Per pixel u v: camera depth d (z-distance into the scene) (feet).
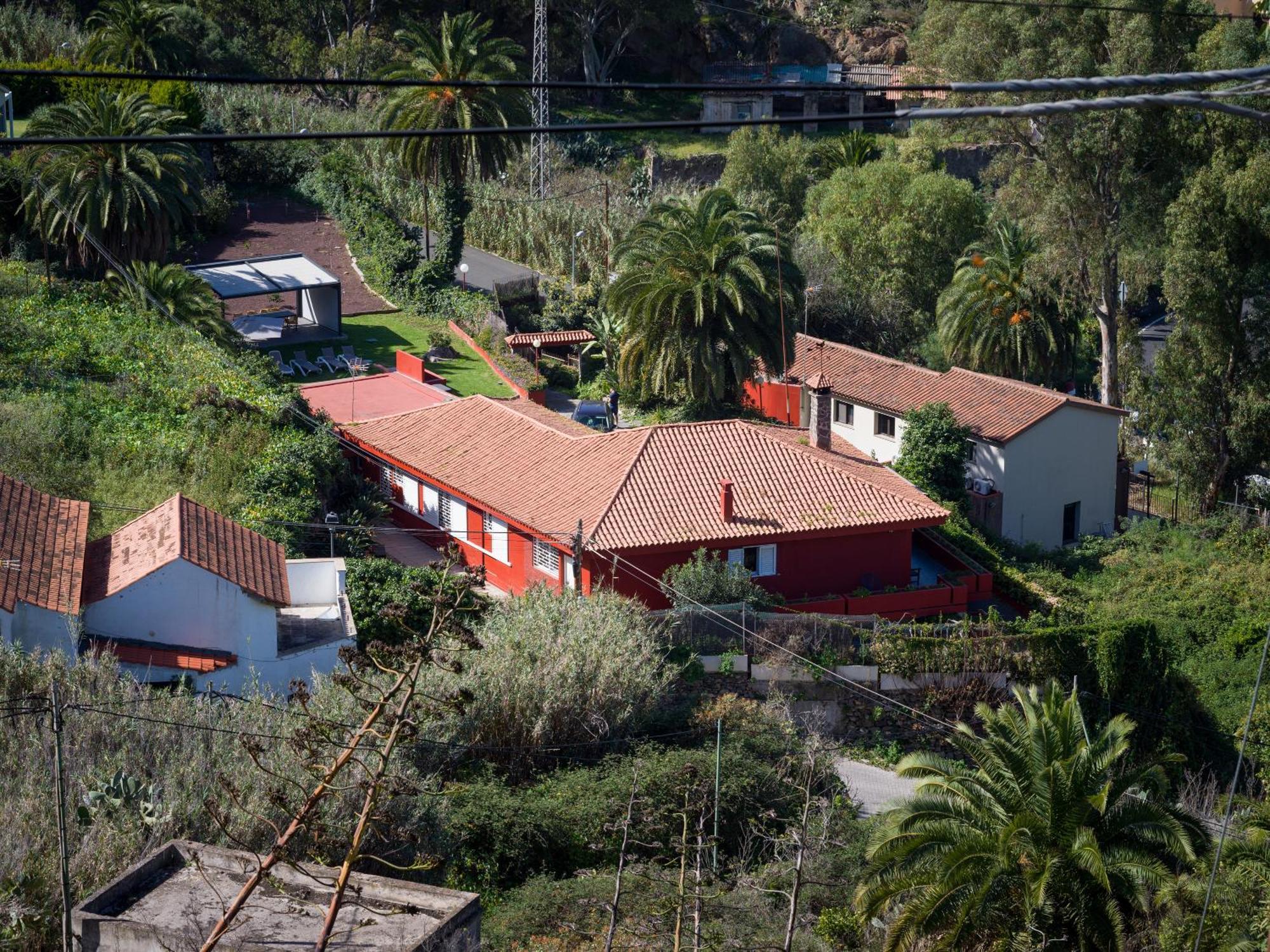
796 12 377.09
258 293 171.42
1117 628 101.45
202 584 81.15
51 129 157.28
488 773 77.56
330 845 55.42
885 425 167.53
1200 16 169.68
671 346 160.66
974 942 66.69
